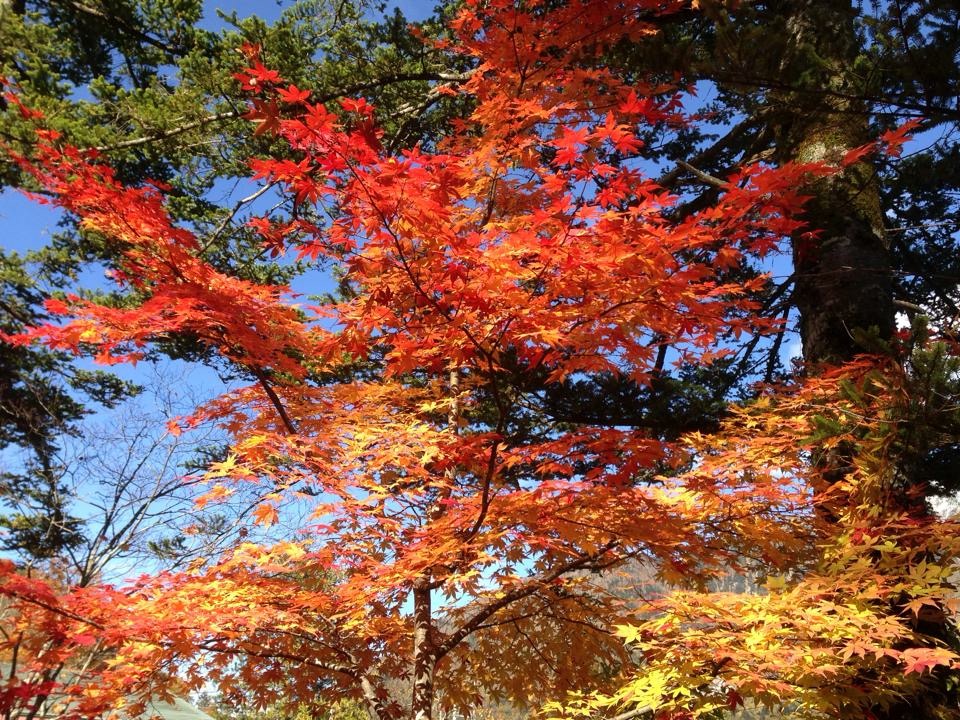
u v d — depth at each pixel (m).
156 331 4.57
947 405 3.76
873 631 3.57
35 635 5.25
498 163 4.94
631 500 4.46
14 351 14.27
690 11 7.55
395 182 3.11
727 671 3.69
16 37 8.73
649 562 5.22
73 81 10.75
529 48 5.34
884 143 3.68
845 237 6.41
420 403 6.36
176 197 9.82
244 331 4.71
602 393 9.01
